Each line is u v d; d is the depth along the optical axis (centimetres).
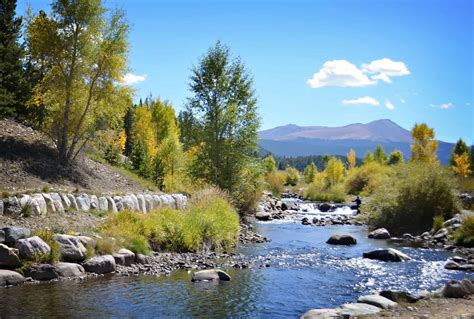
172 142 3797
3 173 2023
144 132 5269
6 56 2623
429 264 1662
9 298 1039
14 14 2784
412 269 1566
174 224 1858
